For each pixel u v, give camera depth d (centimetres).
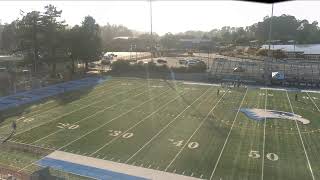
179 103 3950
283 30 14575
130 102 3972
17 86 4822
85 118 3328
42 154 2445
